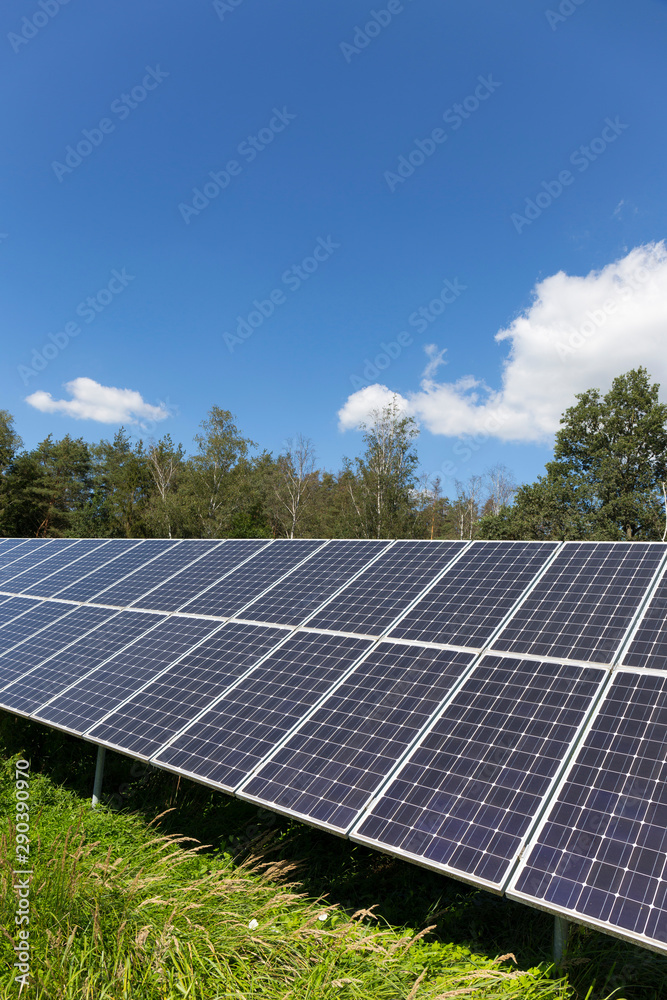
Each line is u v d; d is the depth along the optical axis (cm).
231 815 987
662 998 550
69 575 1828
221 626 1194
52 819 962
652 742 619
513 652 838
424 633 957
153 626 1284
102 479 7100
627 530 4494
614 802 571
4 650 1373
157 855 831
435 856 574
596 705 698
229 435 5384
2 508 6159
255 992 532
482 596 1013
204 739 851
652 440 4653
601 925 470
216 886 686
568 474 4944
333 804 673
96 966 554
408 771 688
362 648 965
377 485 4553
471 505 6150
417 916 727
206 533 5147
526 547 1132
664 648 745
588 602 897
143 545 1923
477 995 534
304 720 829
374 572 1245
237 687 956
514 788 621
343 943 583
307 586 1269
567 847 543
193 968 552
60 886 649
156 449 6109
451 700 782
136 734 910
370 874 827
